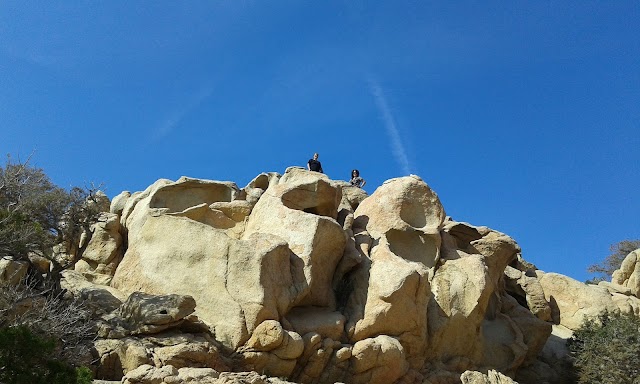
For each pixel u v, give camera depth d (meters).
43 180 29.02
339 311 26.22
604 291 37.56
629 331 30.98
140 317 22.94
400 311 25.73
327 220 27.05
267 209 28.41
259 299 23.67
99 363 21.66
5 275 25.16
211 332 23.59
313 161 37.12
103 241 30.45
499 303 32.56
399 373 24.86
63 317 21.38
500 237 33.97
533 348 31.84
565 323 36.81
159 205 30.52
